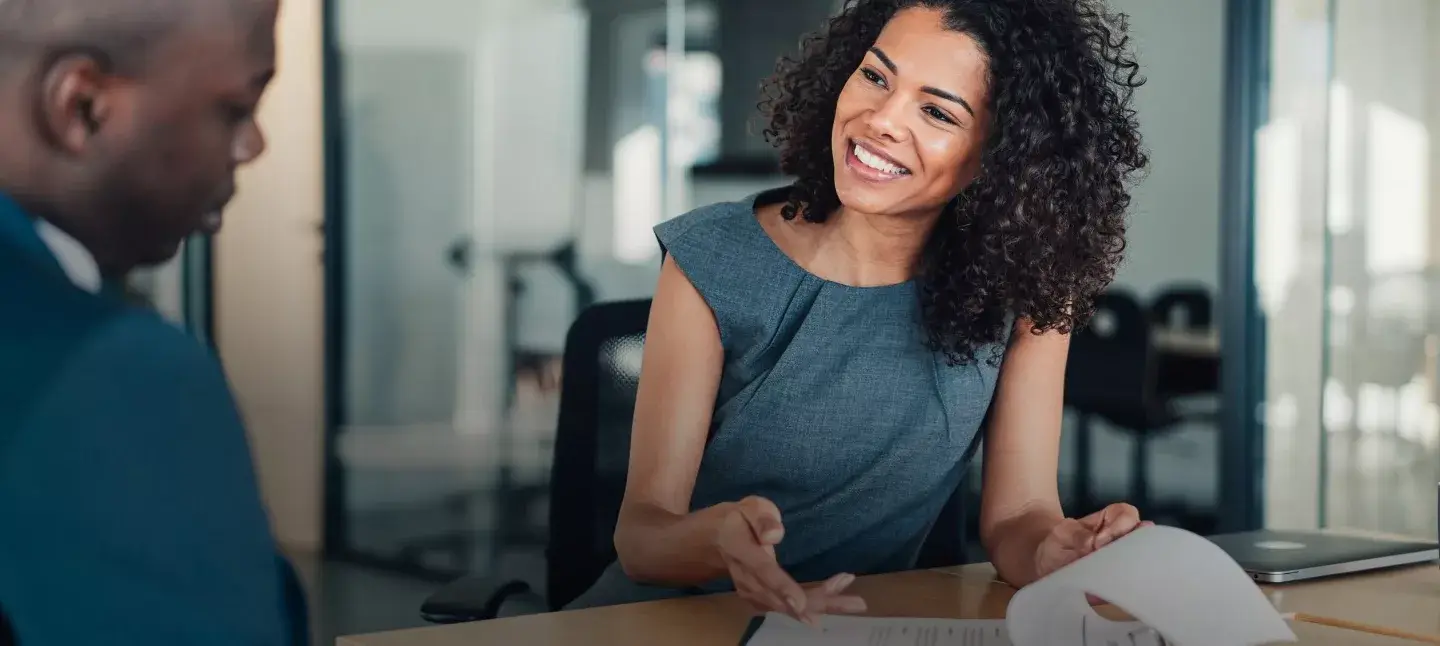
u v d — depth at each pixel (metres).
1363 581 1.21
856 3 1.46
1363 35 3.35
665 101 4.84
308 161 4.38
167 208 0.57
